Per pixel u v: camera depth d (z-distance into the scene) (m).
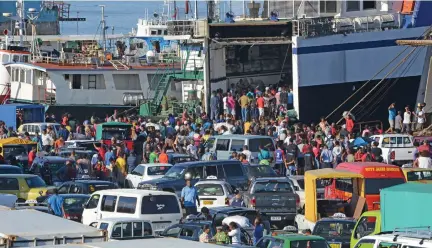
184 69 131.75
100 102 136.38
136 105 135.25
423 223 53.59
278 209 74.94
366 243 47.69
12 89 141.38
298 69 116.81
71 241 39.88
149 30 156.00
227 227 61.53
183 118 115.75
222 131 108.81
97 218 70.69
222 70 124.19
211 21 121.94
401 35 119.75
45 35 166.75
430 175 77.56
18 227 41.09
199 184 80.38
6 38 148.38
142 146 107.75
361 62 119.06
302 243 56.31
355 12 125.31
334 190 74.62
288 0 128.75
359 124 118.31
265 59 127.06
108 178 96.56
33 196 85.56
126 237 63.31
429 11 120.00
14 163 101.69
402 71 119.94
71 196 76.06
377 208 73.19
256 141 98.38
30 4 170.75
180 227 63.97
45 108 130.88
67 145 106.62
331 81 118.19
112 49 162.62
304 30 117.12
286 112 117.06
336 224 62.75
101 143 103.25
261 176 87.06
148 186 85.12
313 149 96.50
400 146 103.06
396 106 120.50
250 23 119.75
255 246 58.16
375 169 73.88
